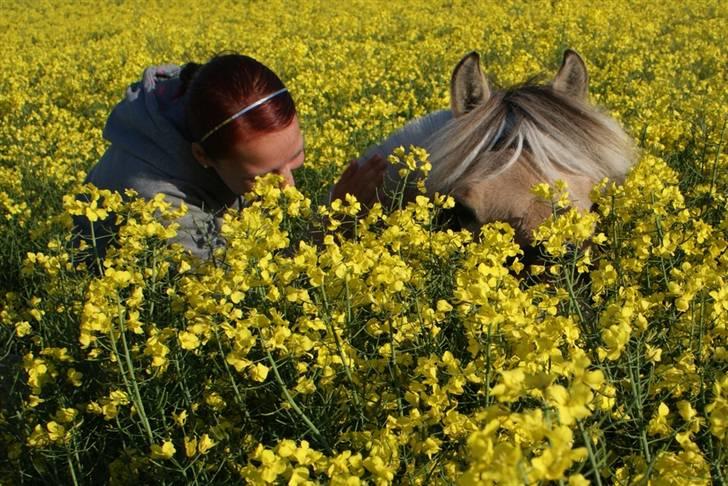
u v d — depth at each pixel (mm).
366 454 1929
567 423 1112
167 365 2299
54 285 2977
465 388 2172
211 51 15555
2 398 2828
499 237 2420
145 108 3480
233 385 2119
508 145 2920
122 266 2627
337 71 10945
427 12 20156
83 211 2633
